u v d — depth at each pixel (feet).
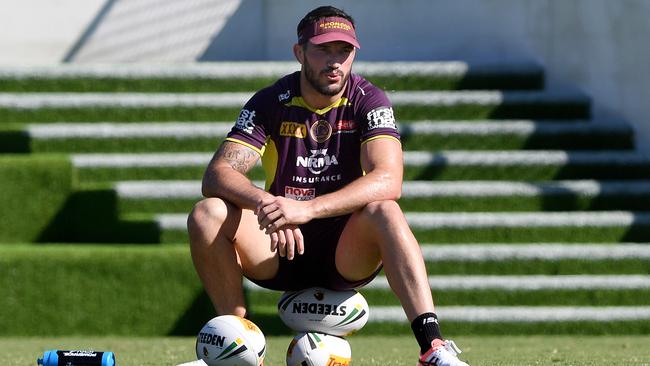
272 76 123.95
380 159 48.24
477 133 115.96
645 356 68.54
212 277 47.67
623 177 113.50
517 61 128.67
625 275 99.91
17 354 73.67
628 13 118.32
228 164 49.26
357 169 50.21
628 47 118.62
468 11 130.82
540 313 94.22
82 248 94.53
